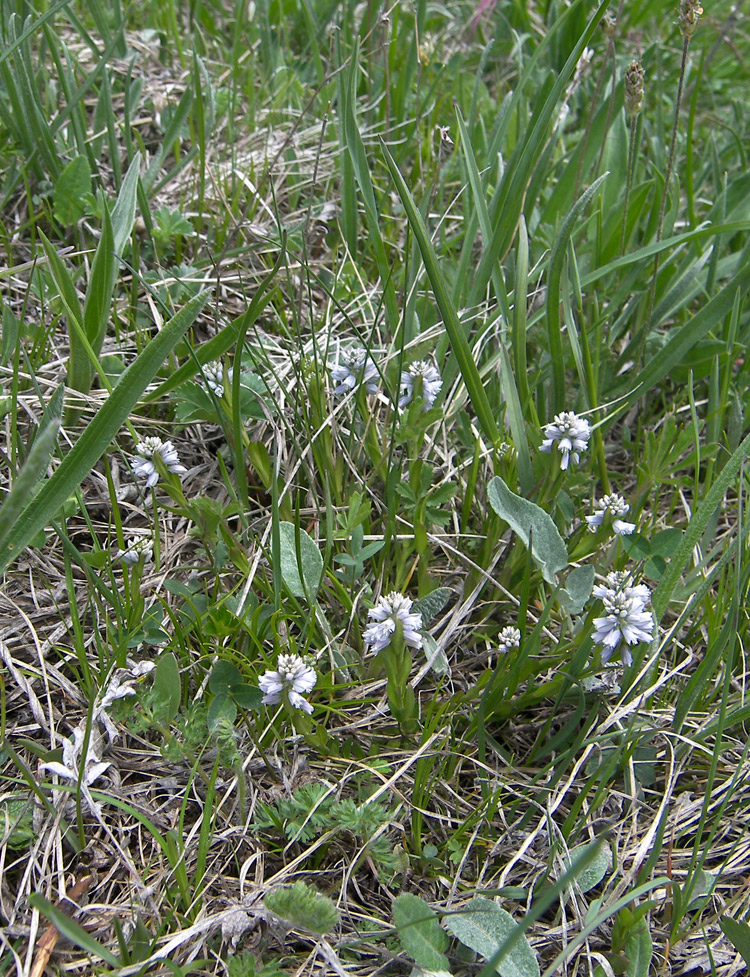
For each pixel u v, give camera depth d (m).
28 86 0.39
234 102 0.48
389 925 0.25
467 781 0.29
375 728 0.29
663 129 0.50
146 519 0.33
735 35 0.67
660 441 0.33
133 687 0.26
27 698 0.29
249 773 0.28
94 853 0.26
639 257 0.35
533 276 0.36
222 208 0.43
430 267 0.29
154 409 0.35
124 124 0.45
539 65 0.56
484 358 0.37
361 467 0.34
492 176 0.43
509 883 0.27
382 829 0.26
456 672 0.31
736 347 0.38
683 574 0.33
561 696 0.28
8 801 0.26
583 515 0.34
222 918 0.25
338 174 0.45
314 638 0.30
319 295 0.40
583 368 0.35
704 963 0.26
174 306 0.37
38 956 0.24
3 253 0.39
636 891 0.25
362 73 0.50
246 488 0.32
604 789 0.27
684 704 0.29
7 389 0.34
